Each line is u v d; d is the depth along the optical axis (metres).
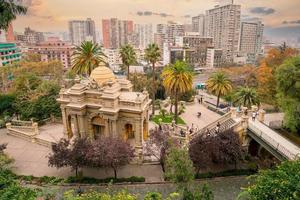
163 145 29.61
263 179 15.01
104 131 36.06
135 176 29.11
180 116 50.19
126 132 35.44
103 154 26.50
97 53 45.38
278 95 33.81
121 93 35.28
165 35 176.25
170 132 36.81
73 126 39.19
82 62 44.47
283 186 13.12
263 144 30.00
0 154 30.03
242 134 33.50
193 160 26.89
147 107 35.06
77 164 26.92
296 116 31.02
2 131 43.81
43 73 72.81
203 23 185.88
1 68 66.62
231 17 146.00
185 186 21.94
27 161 32.94
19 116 51.53
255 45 174.50
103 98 32.28
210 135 30.45
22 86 52.88
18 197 14.38
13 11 22.08
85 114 35.06
